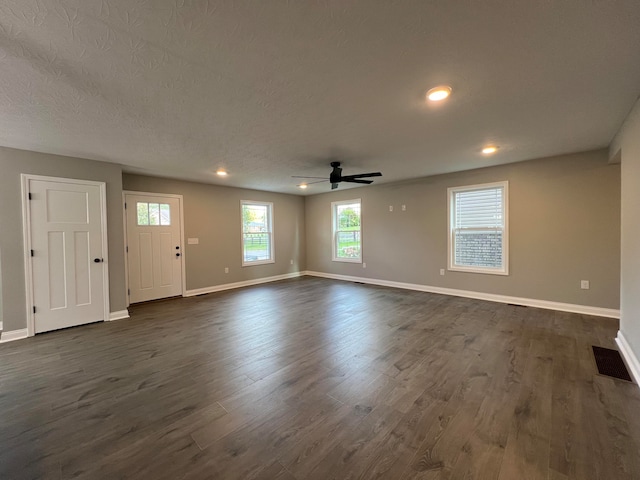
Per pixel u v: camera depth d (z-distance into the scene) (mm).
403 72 1908
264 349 2996
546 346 2949
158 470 1470
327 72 1896
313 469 1466
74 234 3822
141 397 2131
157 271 5336
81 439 1703
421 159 4227
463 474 1419
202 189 5996
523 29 1500
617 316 3801
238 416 1897
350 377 2385
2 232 3348
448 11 1368
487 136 3217
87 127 2797
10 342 3271
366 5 1323
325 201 7625
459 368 2516
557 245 4215
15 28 1414
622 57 1751
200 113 2514
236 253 6582
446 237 5379
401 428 1761
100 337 3404
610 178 3807
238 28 1463
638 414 1858
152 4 1289
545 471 1431
